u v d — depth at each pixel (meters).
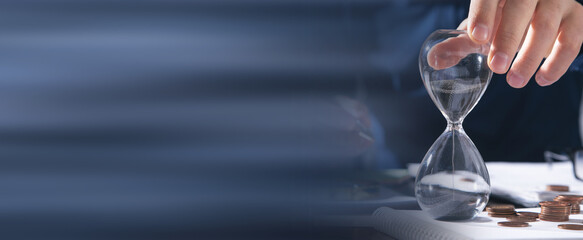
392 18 2.27
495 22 0.80
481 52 0.72
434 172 0.72
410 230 0.68
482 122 2.08
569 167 1.35
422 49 0.75
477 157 0.73
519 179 1.16
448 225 0.69
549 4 0.86
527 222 0.72
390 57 2.21
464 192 0.70
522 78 0.83
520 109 2.06
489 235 0.63
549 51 0.96
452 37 0.73
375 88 2.18
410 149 2.05
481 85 0.73
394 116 2.09
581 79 2.05
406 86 2.15
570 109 2.04
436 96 0.74
